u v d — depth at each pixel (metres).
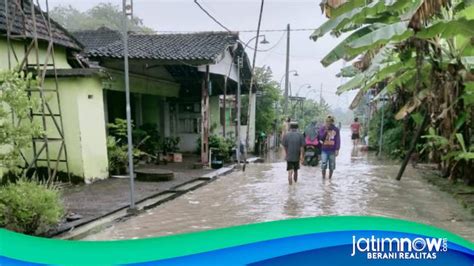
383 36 7.45
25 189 6.11
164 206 8.39
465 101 9.84
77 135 10.29
